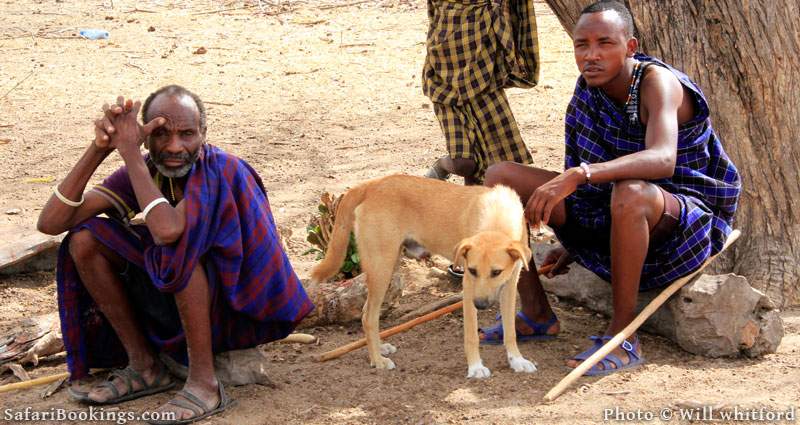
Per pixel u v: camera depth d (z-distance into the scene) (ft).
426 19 54.60
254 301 15.10
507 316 16.40
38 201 26.66
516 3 21.88
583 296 19.43
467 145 21.65
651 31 19.66
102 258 14.83
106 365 16.12
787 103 19.29
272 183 28.81
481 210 16.60
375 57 46.26
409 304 20.03
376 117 36.55
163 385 15.65
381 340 17.81
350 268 20.42
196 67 44.62
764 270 19.51
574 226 17.17
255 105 38.47
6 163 30.66
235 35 51.62
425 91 22.58
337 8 58.65
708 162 17.06
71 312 15.31
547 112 36.04
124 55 46.85
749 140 19.56
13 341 17.07
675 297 16.92
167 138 14.10
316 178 29.19
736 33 19.03
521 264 16.31
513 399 15.07
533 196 15.37
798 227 19.57
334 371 16.61
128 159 13.98
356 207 17.26
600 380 15.64
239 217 14.83
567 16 20.22
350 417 14.61
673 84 15.99
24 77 42.34
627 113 16.31
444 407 14.87
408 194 17.25
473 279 15.75
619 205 15.48
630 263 15.71
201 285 14.42
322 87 41.19
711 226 16.89
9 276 21.54
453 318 19.08
